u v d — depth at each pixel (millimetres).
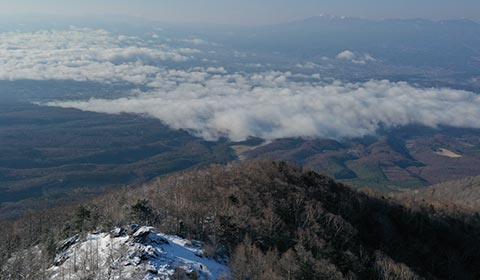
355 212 75812
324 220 65750
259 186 72938
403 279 56531
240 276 43469
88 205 70125
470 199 136500
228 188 70438
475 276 74812
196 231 51781
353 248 61219
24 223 75000
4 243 59219
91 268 41469
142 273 39344
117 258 42188
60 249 49562
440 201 110375
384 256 61188
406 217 80938
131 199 65625
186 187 71250
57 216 76062
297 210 66250
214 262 45906
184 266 42000
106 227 51031
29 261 48531
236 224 54312
